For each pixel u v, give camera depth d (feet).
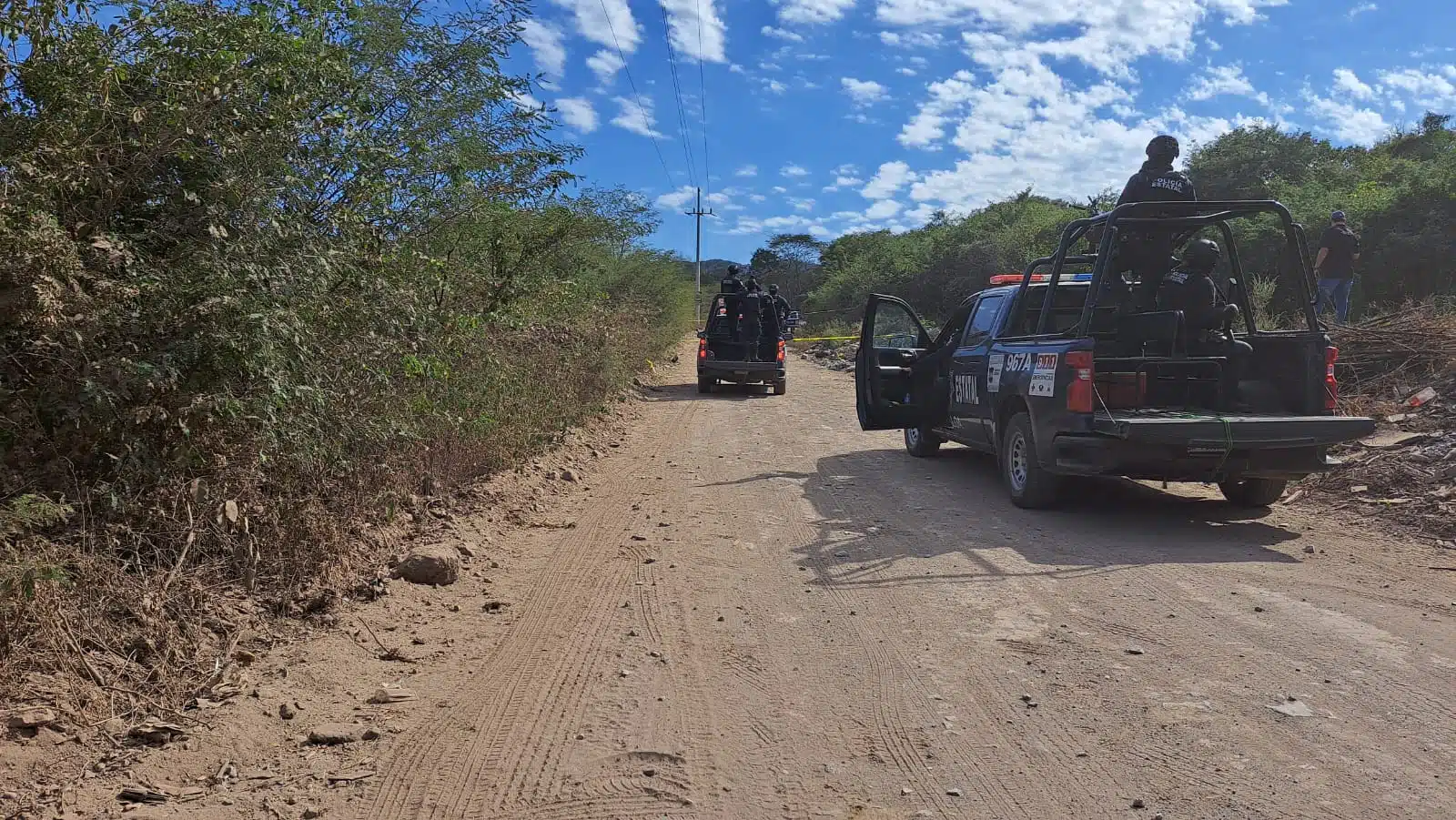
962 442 31.58
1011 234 116.57
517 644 15.88
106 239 14.58
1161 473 22.75
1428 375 33.37
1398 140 94.68
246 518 16.15
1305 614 16.58
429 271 23.34
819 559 20.93
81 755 11.50
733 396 60.18
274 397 15.61
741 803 10.67
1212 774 11.07
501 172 26.63
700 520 24.88
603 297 55.77
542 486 28.09
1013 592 18.16
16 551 12.89
